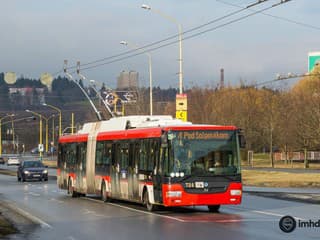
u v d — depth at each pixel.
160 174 20.42
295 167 73.94
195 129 20.30
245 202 25.83
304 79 93.75
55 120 131.38
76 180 30.53
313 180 41.47
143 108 74.88
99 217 19.98
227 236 14.46
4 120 136.00
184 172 19.91
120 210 22.55
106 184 26.36
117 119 26.00
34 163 51.09
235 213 20.75
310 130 70.31
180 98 41.19
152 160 21.30
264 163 87.31
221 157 20.28
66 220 19.22
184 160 20.00
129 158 23.66
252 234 14.81
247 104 84.31
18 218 19.95
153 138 21.33
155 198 20.89
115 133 25.53
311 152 93.88
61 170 33.47
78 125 61.28
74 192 31.00
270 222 17.67
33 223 18.38
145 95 79.62
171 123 22.06
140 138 22.62
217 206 21.41
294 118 72.94
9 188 39.69
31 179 49.62
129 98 74.69
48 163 92.88
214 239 13.95
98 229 16.58
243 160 88.94
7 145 160.50
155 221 18.36
